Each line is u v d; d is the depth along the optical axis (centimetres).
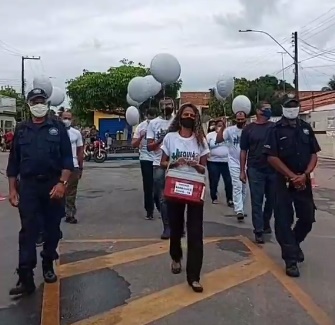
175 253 614
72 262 669
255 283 587
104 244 766
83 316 492
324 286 579
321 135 3600
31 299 537
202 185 558
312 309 509
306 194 631
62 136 557
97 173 2050
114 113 3988
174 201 570
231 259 684
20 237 553
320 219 991
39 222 559
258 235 778
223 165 1138
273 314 497
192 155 568
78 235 830
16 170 560
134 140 955
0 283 591
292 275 612
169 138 579
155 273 620
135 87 1398
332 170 2233
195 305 519
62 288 569
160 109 836
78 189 1467
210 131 1168
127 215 1016
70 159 560
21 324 475
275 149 625
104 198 1269
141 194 1346
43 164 543
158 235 827
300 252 648
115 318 487
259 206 780
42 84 1028
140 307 514
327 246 766
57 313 499
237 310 507
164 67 1140
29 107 555
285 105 623
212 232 856
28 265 550
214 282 588
